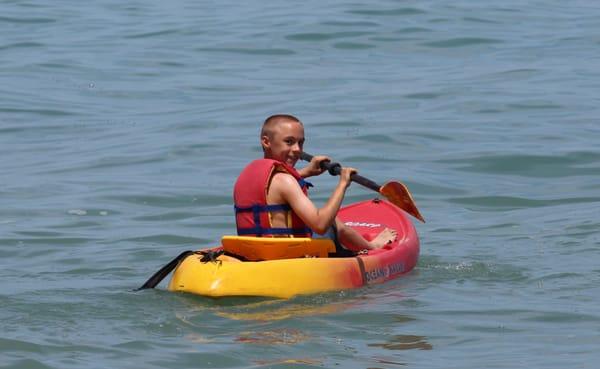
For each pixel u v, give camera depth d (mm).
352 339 20625
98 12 76000
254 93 52844
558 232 30750
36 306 23031
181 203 35438
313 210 23938
